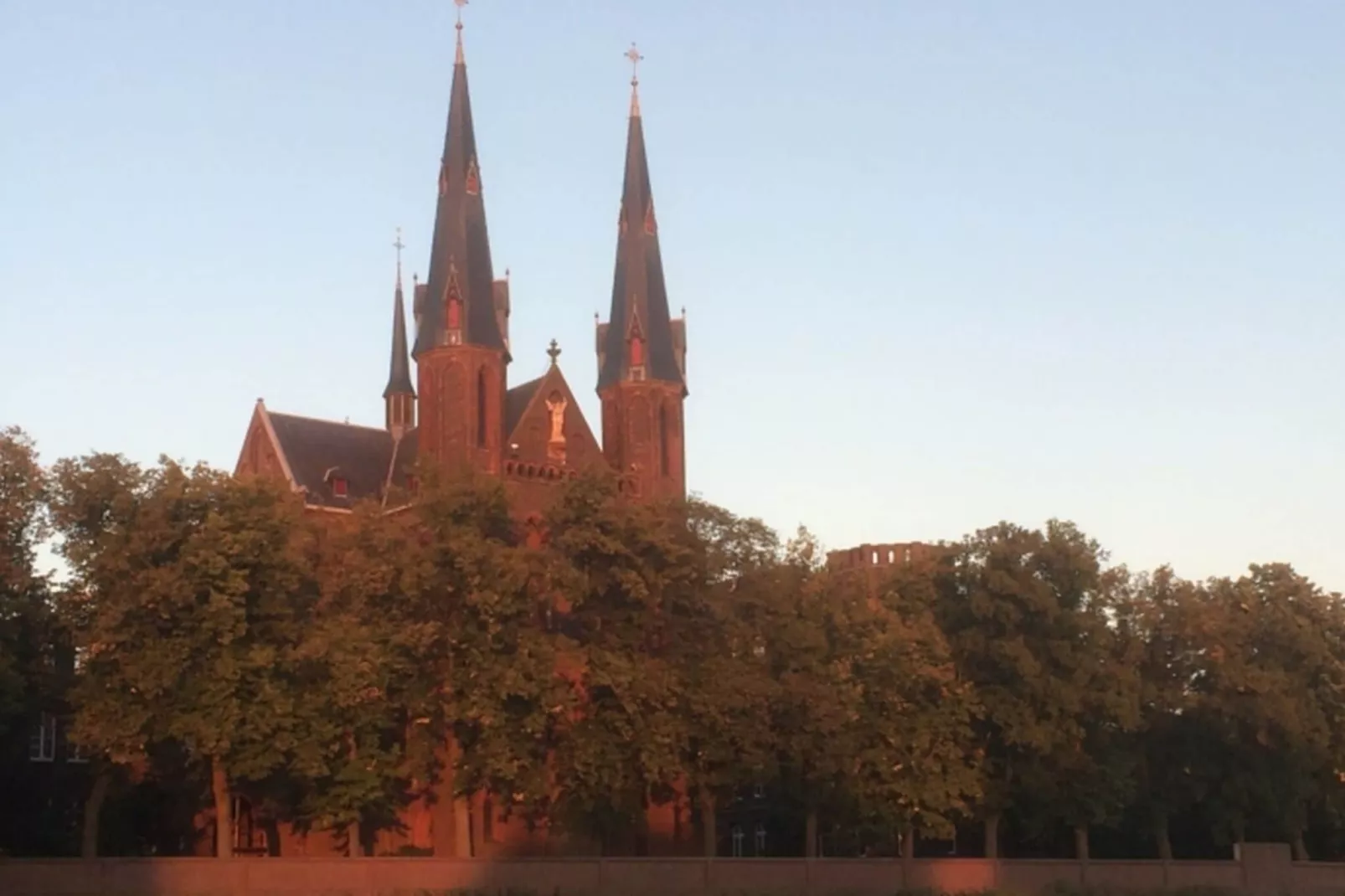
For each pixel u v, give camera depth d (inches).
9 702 2733.8
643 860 3090.6
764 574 3380.9
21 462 2888.8
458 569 2933.1
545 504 3932.1
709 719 3110.2
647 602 3139.8
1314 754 3885.3
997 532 3735.2
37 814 3225.9
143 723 2696.9
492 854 3681.1
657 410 4397.1
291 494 3161.9
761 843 4323.3
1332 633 4055.1
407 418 4739.2
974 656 3631.9
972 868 3489.2
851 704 3262.8
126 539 2773.1
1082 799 3627.0
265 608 2817.4
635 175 4498.0
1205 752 3895.2
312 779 2866.6
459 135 4212.6
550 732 3110.2
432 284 4156.0
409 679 2974.9
